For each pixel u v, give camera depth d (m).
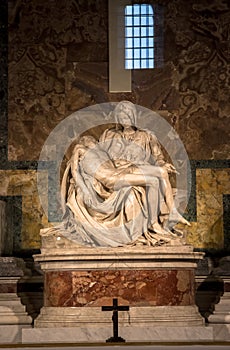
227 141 15.61
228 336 13.61
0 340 13.67
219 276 14.22
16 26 15.85
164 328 13.09
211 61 15.79
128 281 13.30
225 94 15.70
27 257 15.34
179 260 13.41
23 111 15.70
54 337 13.09
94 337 13.03
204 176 15.52
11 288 14.27
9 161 15.57
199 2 15.91
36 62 15.81
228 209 15.44
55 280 13.43
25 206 15.46
